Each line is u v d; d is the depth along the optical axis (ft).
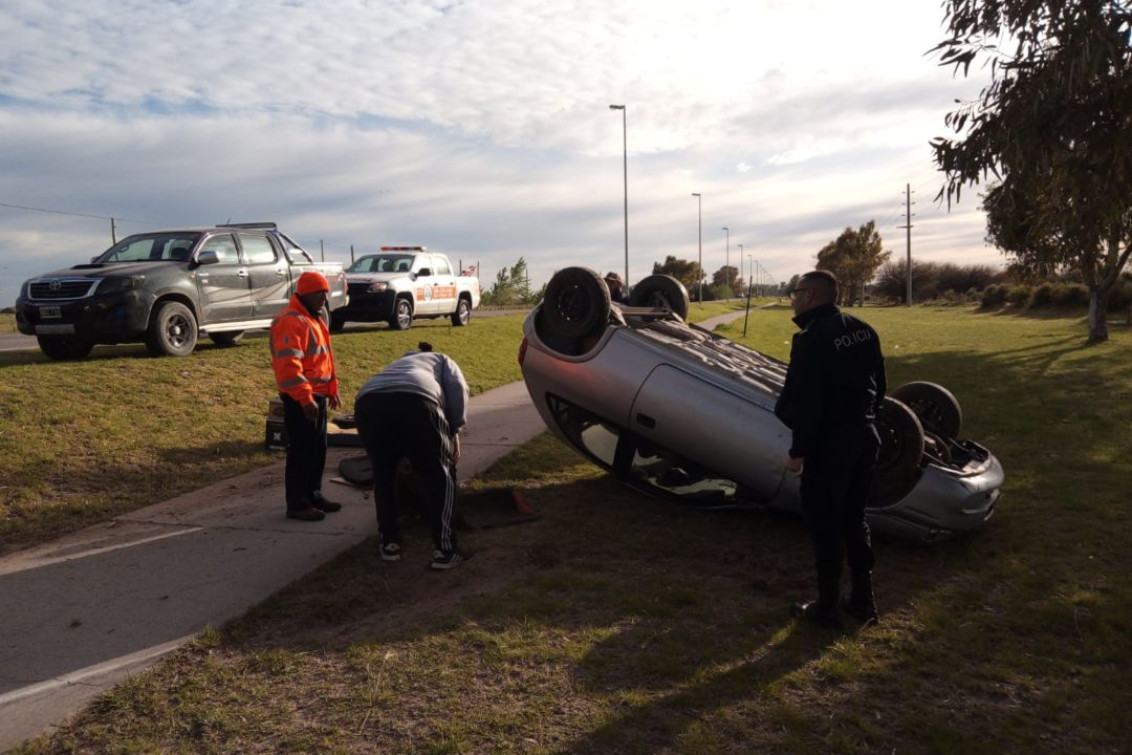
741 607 14.23
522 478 23.57
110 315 32.78
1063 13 15.99
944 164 18.28
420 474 16.24
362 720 10.47
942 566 16.31
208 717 10.49
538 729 10.23
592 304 19.17
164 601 14.38
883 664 12.08
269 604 14.24
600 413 19.94
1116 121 16.33
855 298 293.02
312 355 19.12
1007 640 12.89
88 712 10.68
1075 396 39.22
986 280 272.92
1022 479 22.91
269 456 25.99
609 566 16.29
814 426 12.80
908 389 20.52
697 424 18.25
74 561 16.55
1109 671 11.83
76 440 24.77
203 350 39.70
